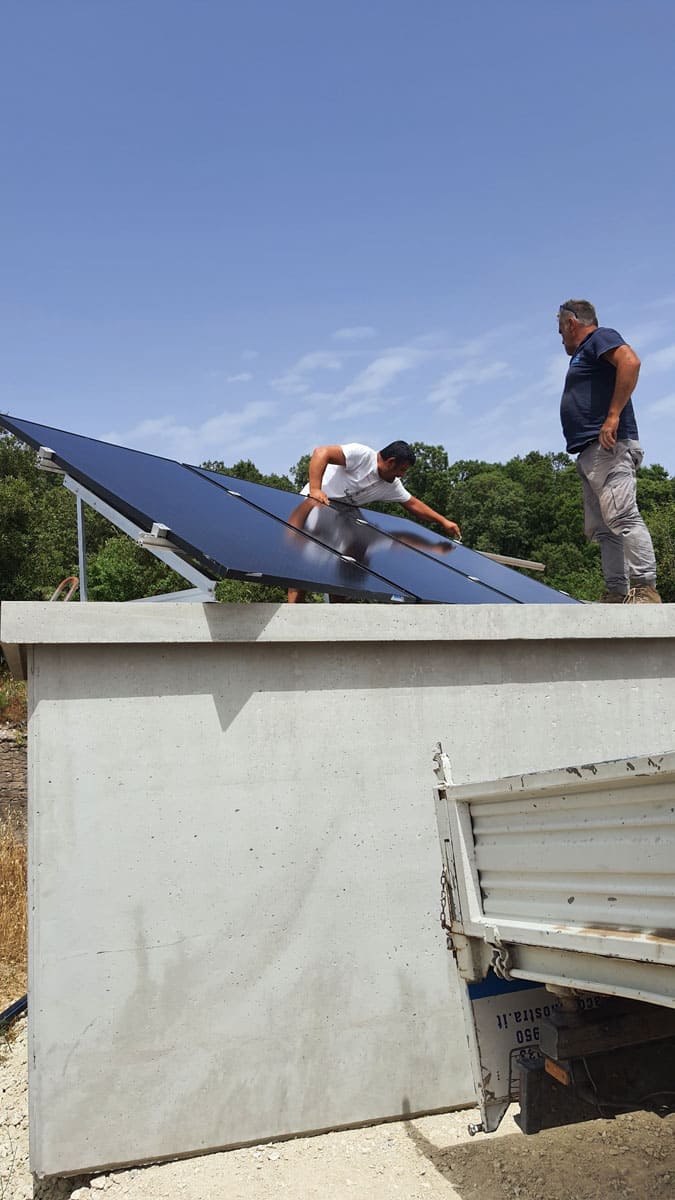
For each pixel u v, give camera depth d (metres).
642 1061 3.03
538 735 4.43
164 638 3.74
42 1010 3.55
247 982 3.82
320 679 4.07
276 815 3.94
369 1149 3.74
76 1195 3.49
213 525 4.06
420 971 4.09
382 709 4.16
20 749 12.57
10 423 4.66
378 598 4.01
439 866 4.17
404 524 6.88
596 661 4.59
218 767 3.87
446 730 4.26
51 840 3.62
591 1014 2.97
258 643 3.96
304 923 3.94
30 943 3.58
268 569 3.59
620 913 2.36
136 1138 3.62
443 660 4.29
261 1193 3.41
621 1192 3.28
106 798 3.70
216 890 3.82
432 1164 3.59
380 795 4.11
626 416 5.37
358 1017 3.97
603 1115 3.01
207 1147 3.71
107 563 19.22
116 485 4.13
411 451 6.00
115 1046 3.62
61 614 3.61
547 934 2.63
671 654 4.76
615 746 4.57
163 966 3.71
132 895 3.70
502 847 2.95
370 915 4.04
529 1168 3.50
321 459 5.81
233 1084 3.77
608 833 2.38
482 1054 3.09
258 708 3.95
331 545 4.80
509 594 5.08
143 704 3.78
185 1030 3.72
